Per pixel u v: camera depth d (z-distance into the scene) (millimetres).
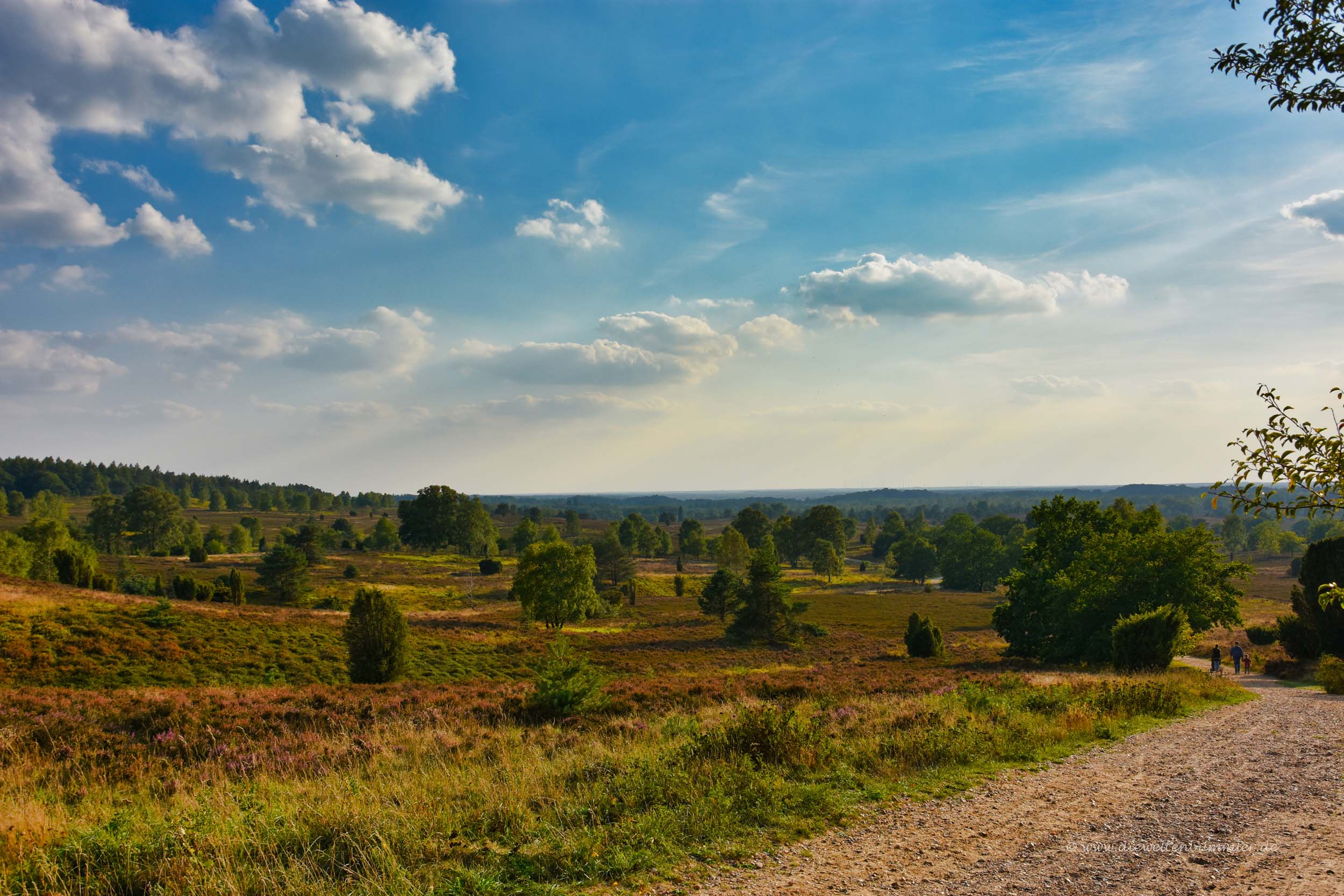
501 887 5828
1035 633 43719
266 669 36688
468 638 54438
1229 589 37844
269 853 6645
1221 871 6172
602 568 116375
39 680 29719
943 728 12094
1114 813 7953
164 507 155375
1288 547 182750
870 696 22172
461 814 7758
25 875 6211
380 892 5652
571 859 6367
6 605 39062
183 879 5941
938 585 141500
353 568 111000
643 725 15922
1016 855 6598
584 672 19297
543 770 9781
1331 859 6406
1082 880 5984
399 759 12078
